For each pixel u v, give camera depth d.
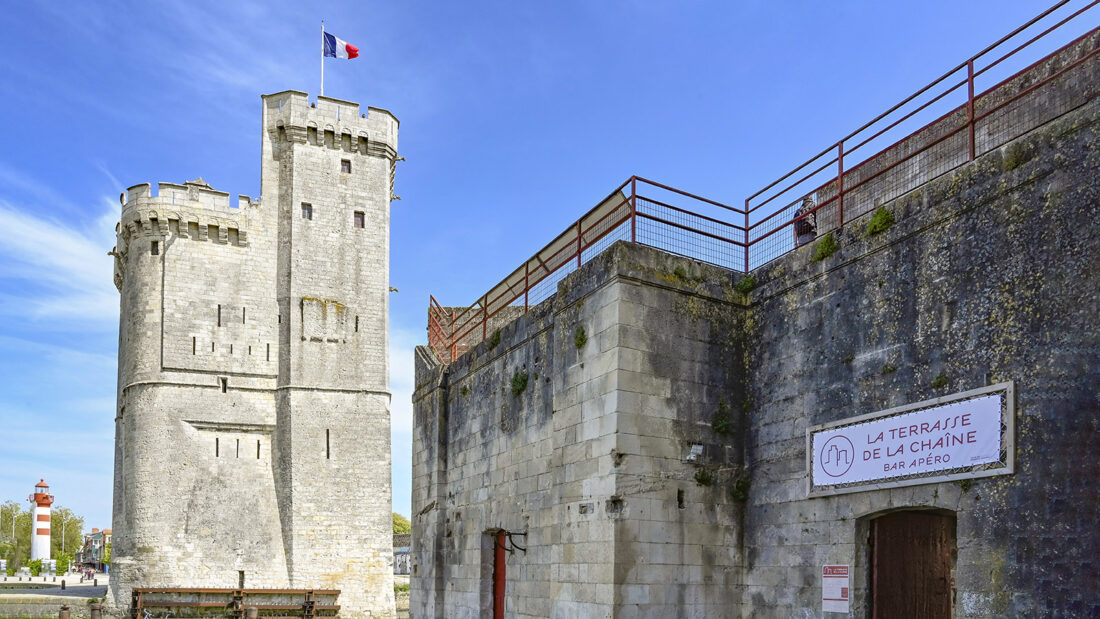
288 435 59.53
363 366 62.97
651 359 16.38
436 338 30.70
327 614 52.69
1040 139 11.74
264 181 63.50
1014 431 11.45
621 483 15.60
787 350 16.30
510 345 22.05
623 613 15.15
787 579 15.39
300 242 62.69
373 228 65.44
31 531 136.12
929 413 12.83
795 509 15.47
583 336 17.44
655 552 15.69
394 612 59.78
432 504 26.53
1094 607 10.20
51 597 60.69
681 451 16.38
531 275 23.11
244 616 50.19
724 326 17.41
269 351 61.28
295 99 64.12
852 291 14.84
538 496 19.69
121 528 58.22
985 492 11.79
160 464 56.66
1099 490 10.33
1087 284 10.83
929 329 13.13
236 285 61.19
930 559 14.30
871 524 14.09
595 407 16.64
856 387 14.45
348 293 63.62
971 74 13.33
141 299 59.19
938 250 13.16
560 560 17.41
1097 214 10.82
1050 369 11.14
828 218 20.67
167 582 54.69
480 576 22.66
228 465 58.47
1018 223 11.90
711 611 16.03
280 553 57.97
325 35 65.94
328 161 64.75
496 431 22.66
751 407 17.06
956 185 12.99
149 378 58.00
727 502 16.66
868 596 13.84
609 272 16.66
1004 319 11.91
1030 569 11.02
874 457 13.73
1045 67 15.05
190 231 60.66
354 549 59.34
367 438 61.88
